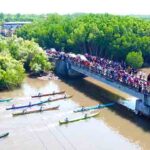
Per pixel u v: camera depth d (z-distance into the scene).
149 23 178.62
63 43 164.00
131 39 147.12
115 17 189.75
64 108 84.06
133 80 82.75
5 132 68.25
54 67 124.69
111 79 90.94
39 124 73.25
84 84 109.75
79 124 73.69
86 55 122.62
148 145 64.38
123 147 63.19
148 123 74.75
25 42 134.00
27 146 63.00
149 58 150.00
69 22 189.88
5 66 105.31
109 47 148.50
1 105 85.56
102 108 84.69
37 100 90.25
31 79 115.25
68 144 64.00
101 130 70.69
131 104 88.00
